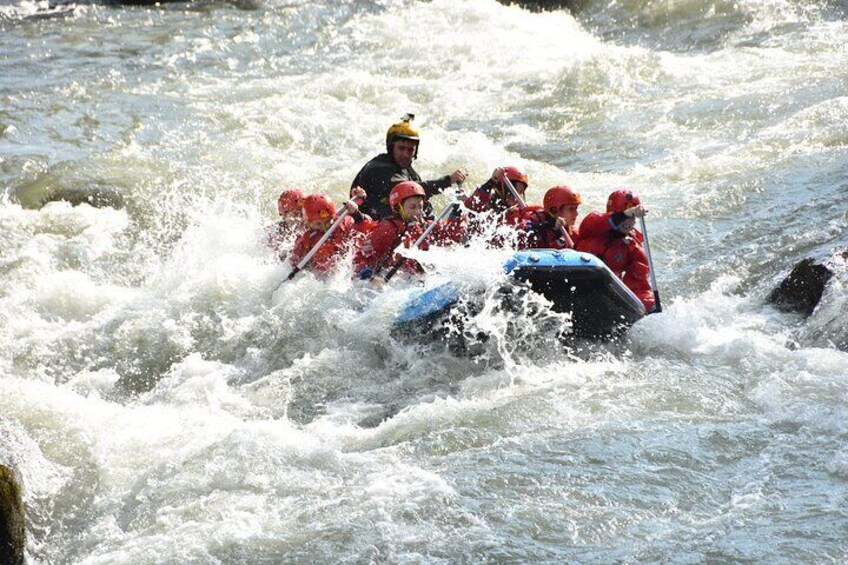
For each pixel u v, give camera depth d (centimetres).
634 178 4712
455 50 6931
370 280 3569
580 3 7650
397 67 6662
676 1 7194
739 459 2514
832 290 3244
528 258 3062
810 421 2645
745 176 4500
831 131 4838
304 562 2245
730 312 3425
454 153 5075
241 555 2294
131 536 2436
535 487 2448
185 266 3997
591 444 2614
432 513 2377
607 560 2178
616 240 3475
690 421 2702
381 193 4016
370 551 2259
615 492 2408
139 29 7544
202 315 3641
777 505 2314
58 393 3084
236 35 7356
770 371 2944
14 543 2323
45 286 3888
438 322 3169
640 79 5994
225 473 2620
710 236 4022
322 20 7669
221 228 4141
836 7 6762
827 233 3816
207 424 2925
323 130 5528
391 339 3272
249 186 4778
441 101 6009
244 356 3422
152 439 2836
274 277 3788
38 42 7188
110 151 5181
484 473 2517
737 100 5469
